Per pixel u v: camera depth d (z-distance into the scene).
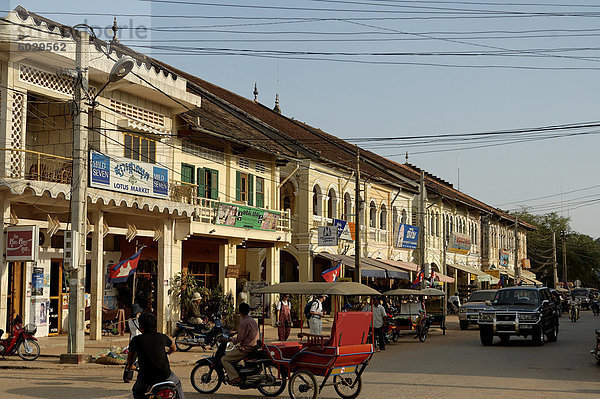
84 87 17.52
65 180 19.80
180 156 26.31
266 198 32.44
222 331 20.89
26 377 14.74
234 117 34.28
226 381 13.07
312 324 21.78
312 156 34.84
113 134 22.89
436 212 53.91
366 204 41.81
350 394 12.98
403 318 26.28
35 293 21.95
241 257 35.16
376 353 21.52
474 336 29.58
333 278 31.23
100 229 21.77
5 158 18.72
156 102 25.05
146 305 25.83
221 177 28.89
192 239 27.94
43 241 22.42
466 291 59.34
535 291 25.66
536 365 17.84
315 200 36.75
